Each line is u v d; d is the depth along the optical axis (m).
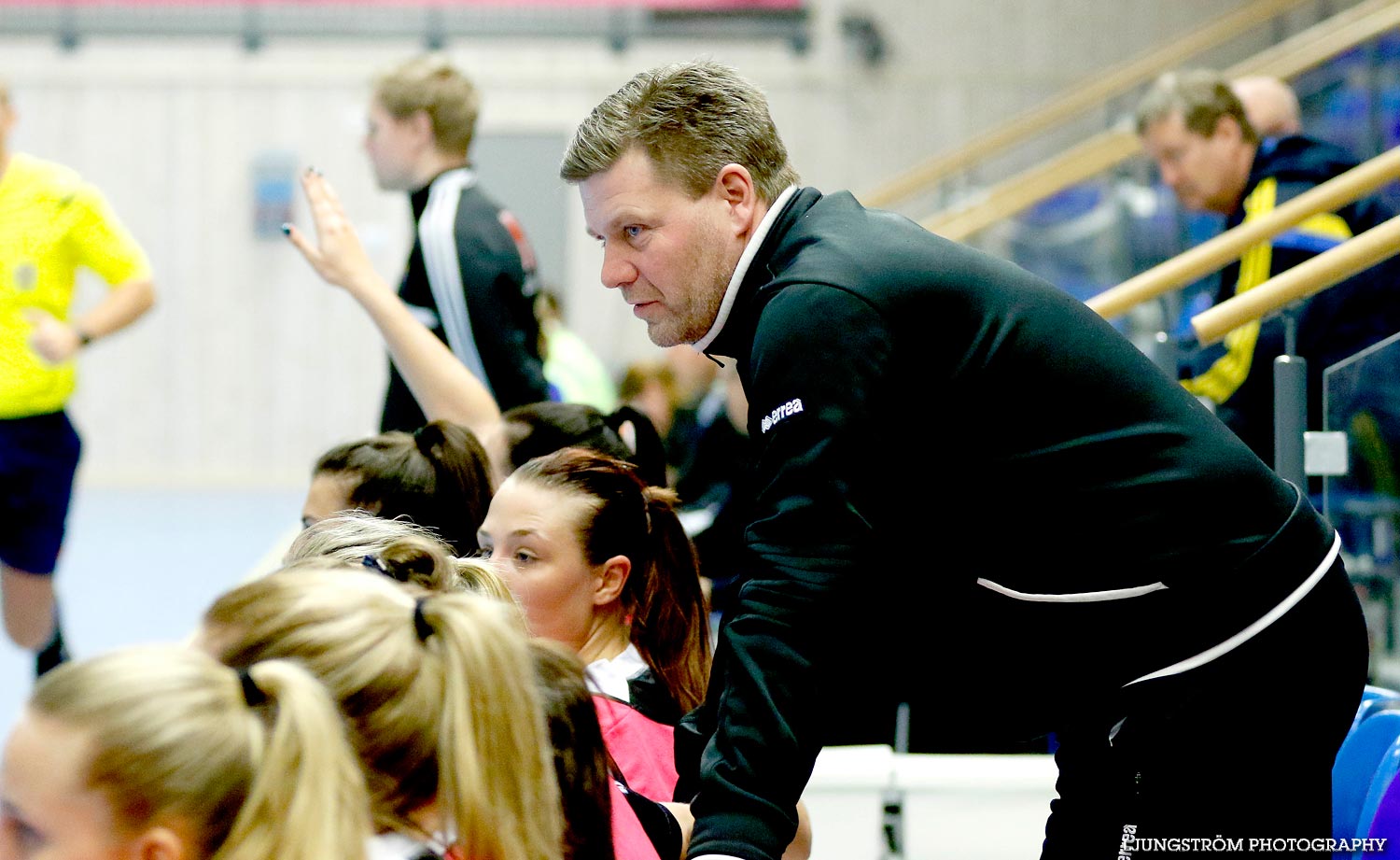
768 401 2.46
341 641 2.04
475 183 5.74
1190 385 5.02
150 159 17.53
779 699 2.33
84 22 17.47
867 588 2.41
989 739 2.80
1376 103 9.49
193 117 17.53
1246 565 2.53
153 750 1.75
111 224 7.10
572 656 2.53
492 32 17.59
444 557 2.74
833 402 2.40
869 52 17.45
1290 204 4.79
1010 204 9.48
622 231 2.66
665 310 2.69
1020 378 2.51
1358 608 2.71
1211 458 2.55
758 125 2.65
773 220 2.62
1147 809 2.61
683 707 3.64
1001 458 2.54
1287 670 2.57
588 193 2.69
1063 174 9.45
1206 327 3.96
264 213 17.53
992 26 17.44
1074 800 2.70
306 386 17.77
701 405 10.44
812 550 2.38
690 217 2.62
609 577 3.59
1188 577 2.53
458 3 17.58
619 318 17.44
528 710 2.10
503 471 4.28
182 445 17.73
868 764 4.17
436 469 3.91
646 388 9.94
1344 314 4.77
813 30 17.53
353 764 1.86
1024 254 11.23
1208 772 2.59
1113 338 2.62
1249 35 15.80
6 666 8.96
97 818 1.75
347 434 17.78
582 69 17.58
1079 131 16.11
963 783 4.10
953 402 2.52
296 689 1.85
